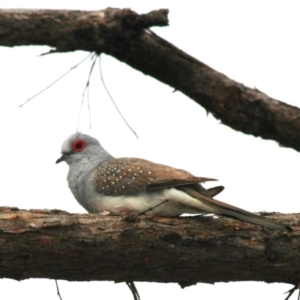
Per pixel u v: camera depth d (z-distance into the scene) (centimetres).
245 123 874
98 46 812
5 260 857
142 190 1131
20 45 792
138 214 923
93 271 912
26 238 852
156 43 823
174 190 1079
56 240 862
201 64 844
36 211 881
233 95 855
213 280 977
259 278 980
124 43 816
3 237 845
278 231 954
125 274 930
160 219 926
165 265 928
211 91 853
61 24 784
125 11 796
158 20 798
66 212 895
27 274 886
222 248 932
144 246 902
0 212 869
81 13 794
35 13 778
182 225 929
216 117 883
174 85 859
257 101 859
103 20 794
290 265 960
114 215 908
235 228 944
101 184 1198
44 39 789
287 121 866
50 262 877
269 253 947
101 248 884
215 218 952
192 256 924
